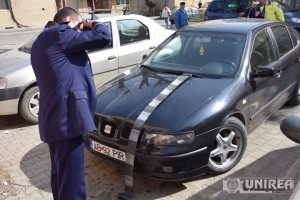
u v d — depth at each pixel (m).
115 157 3.13
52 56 2.38
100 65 5.41
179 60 4.09
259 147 4.00
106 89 3.79
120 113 3.19
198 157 3.01
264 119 4.18
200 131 2.97
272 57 4.23
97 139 3.25
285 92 4.61
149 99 3.32
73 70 2.44
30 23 25.84
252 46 3.88
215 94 3.29
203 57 3.94
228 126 3.28
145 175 3.00
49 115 2.47
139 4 39.59
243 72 3.59
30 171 3.74
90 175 3.57
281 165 3.60
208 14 12.27
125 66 5.81
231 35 4.05
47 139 2.50
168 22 22.94
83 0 34.03
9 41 16.11
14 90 4.67
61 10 2.57
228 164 3.42
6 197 3.26
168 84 3.59
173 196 3.15
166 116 3.02
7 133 4.81
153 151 2.88
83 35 2.39
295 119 2.27
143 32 6.12
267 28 4.33
